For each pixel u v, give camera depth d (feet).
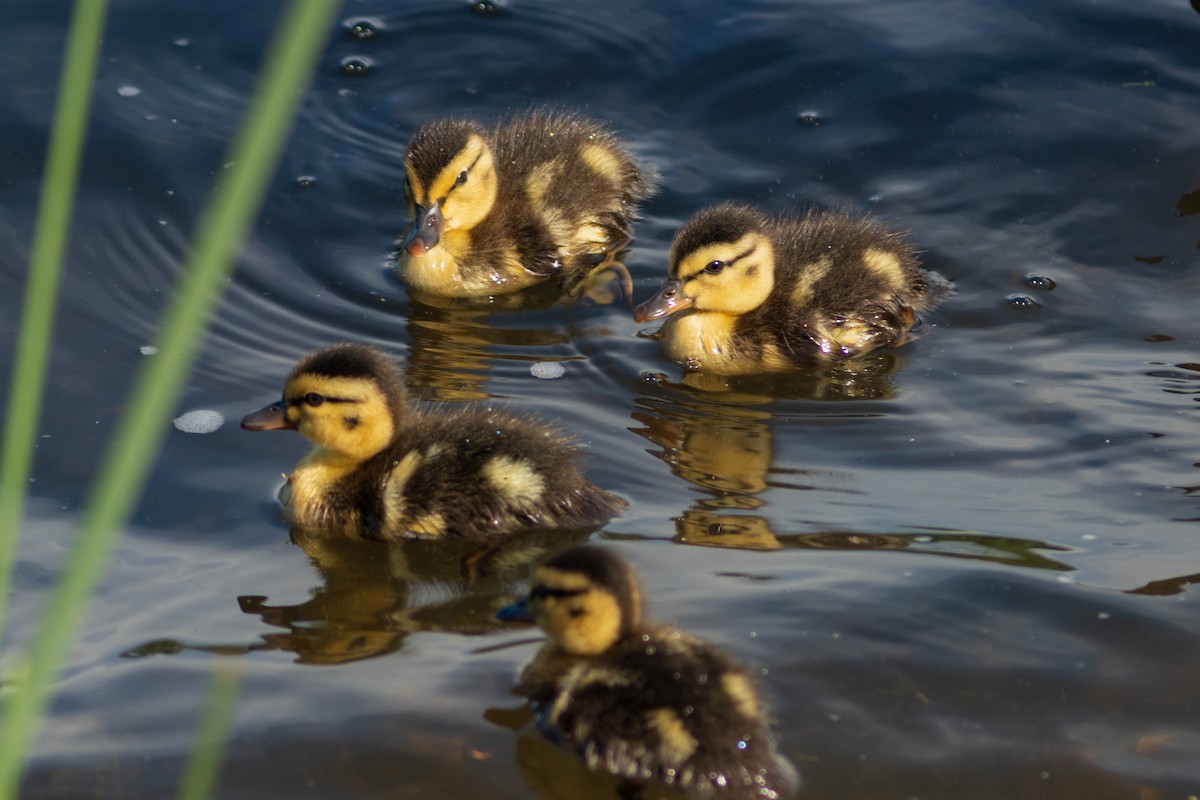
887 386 41.55
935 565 31.99
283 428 35.53
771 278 44.21
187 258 45.96
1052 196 49.90
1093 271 46.50
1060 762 25.68
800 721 26.63
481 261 46.80
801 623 29.66
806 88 55.31
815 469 36.96
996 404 40.16
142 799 24.48
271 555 33.09
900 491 35.73
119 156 49.70
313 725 26.55
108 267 44.93
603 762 25.31
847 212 49.14
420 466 34.81
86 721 26.61
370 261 47.55
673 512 34.68
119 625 29.91
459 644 29.63
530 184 49.08
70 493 34.45
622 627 27.37
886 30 58.18
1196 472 36.37
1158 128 52.75
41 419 37.37
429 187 46.39
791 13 59.31
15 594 30.50
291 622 30.40
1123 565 32.01
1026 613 30.09
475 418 36.45
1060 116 53.47
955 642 29.09
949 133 53.01
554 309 46.03
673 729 24.89
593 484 35.70
